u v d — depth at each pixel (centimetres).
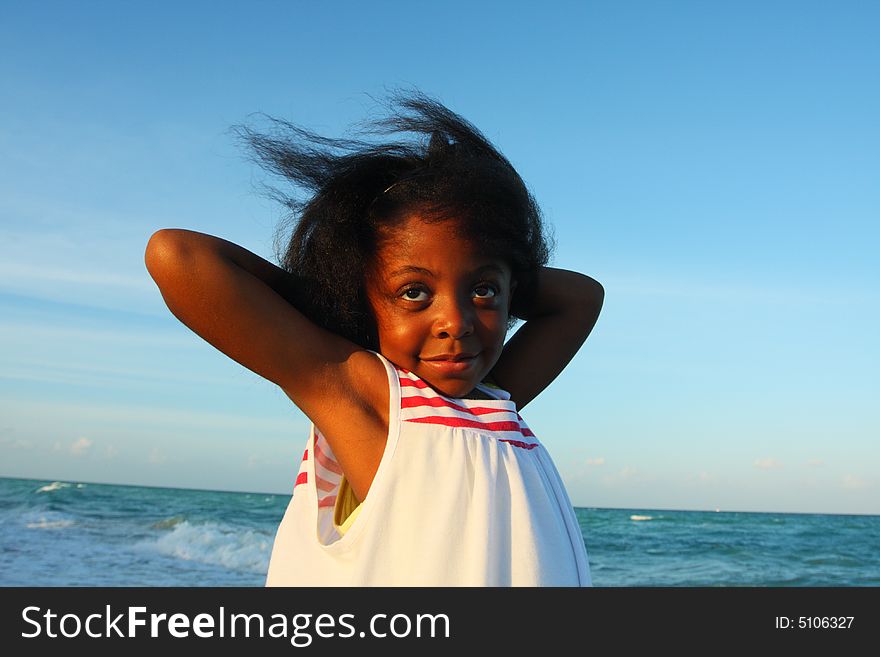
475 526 128
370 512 129
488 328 144
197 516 2689
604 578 2169
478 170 147
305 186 163
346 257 147
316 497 142
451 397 145
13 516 2572
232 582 1620
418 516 129
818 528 3375
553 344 197
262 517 2722
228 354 145
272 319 143
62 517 2569
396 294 142
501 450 137
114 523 2470
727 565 2408
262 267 156
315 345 144
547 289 199
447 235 140
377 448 137
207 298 141
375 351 154
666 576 2211
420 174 145
